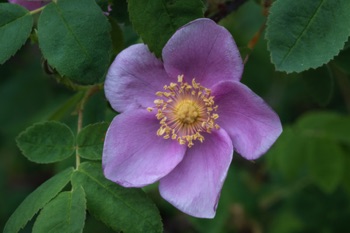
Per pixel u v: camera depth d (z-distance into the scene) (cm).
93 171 31
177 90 31
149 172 31
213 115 31
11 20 31
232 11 34
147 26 30
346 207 47
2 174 52
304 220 47
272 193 47
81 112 33
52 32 30
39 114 48
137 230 30
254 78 48
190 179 31
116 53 33
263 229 46
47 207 30
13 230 30
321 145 44
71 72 30
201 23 30
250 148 30
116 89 31
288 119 50
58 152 31
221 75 31
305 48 29
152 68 31
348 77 40
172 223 49
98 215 30
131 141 31
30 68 49
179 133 32
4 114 48
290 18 29
